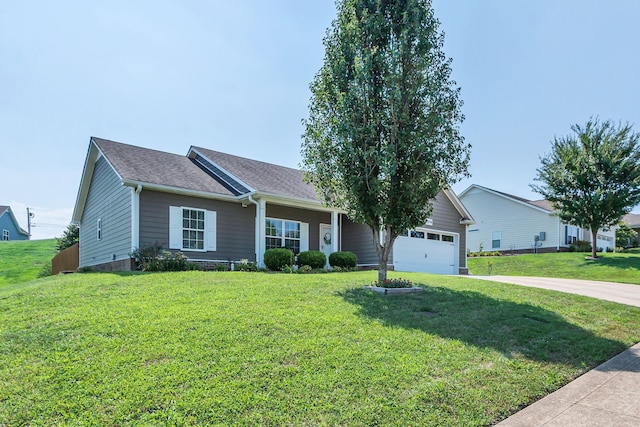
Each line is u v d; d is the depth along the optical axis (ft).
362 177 30.71
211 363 14.70
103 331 17.63
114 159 46.42
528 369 16.49
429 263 65.72
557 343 20.17
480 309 26.17
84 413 11.44
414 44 30.22
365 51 30.63
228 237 49.67
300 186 59.00
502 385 14.67
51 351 15.48
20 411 11.45
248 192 49.08
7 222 158.40
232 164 57.36
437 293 30.96
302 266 49.06
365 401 12.76
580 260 78.43
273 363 15.07
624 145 75.66
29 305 22.39
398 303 26.45
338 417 11.81
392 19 31.40
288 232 55.93
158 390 12.69
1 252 117.70
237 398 12.44
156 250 41.75
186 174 50.75
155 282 29.55
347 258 54.08
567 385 15.53
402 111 30.14
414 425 11.66
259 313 21.20
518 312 25.90
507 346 19.12
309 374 14.35
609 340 21.49
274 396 12.76
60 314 20.38
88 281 30.07
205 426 11.04
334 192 33.17
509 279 49.67
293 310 22.29
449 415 12.34
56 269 76.69
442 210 69.05
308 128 32.86
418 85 29.96
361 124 30.68
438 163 30.78
